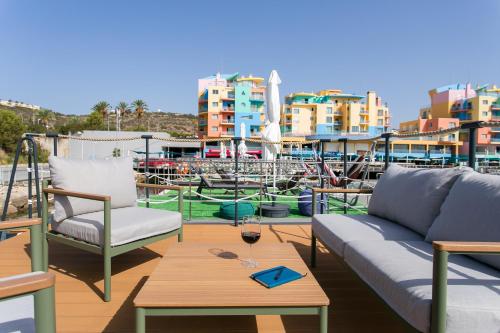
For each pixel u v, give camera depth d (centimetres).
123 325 176
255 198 605
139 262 275
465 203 172
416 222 212
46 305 93
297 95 5591
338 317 189
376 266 156
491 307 112
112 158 302
